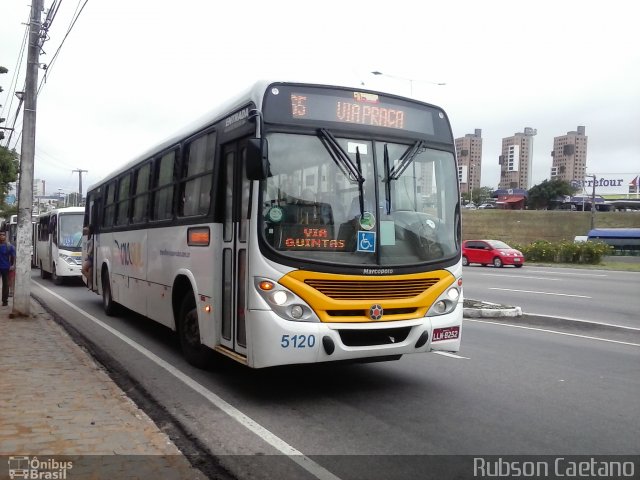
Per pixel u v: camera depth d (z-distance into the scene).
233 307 6.48
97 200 14.51
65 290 19.47
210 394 6.78
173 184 8.74
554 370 8.19
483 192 118.50
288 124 6.18
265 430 5.57
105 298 13.29
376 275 6.15
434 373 7.90
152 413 6.09
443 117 7.14
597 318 13.63
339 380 7.45
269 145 6.07
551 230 61.50
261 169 5.71
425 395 6.80
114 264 12.38
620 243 44.56
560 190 89.44
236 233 6.46
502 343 10.29
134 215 10.95
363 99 6.57
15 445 4.79
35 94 11.84
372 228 6.28
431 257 6.62
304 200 6.09
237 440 5.31
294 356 5.81
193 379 7.46
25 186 11.83
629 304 16.22
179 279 8.33
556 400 6.66
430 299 6.50
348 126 6.43
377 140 6.55
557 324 12.63
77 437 5.00
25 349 8.62
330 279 5.98
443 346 6.61
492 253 34.81
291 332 5.80
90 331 11.07
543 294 18.73
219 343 6.91
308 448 5.11
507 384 7.35
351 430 5.57
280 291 5.85
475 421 5.87
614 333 11.55
